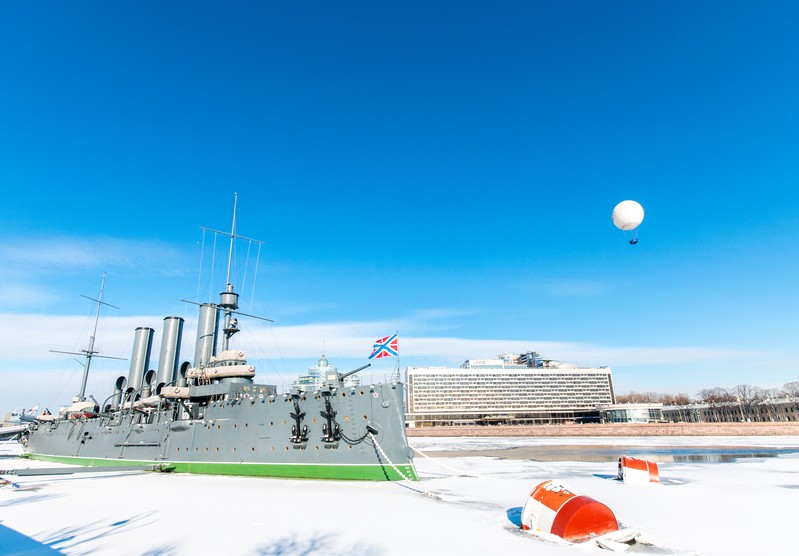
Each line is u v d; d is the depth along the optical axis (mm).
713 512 18359
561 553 12422
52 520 17594
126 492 24625
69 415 50688
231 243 38938
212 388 33094
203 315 38719
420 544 13508
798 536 14438
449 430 111625
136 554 12875
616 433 92062
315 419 27562
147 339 48281
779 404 127875
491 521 16516
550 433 100188
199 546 13609
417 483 24844
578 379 192500
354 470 26219
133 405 40188
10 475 30031
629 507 19484
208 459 31031
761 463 38812
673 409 153750
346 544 13633
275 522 16609
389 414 26203
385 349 27844
